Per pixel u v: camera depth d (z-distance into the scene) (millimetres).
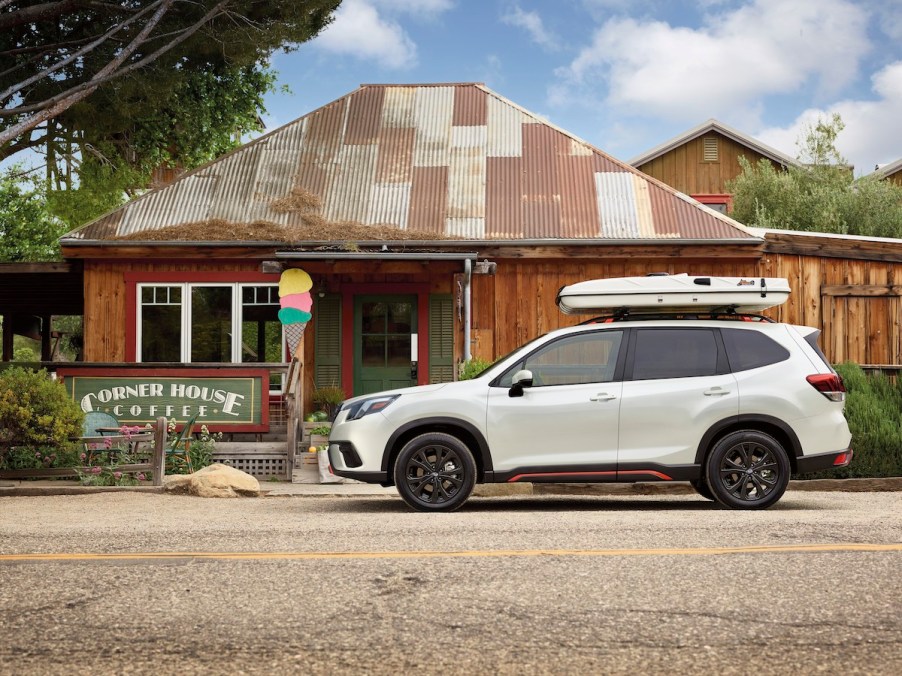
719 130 32594
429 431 9656
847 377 13641
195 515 9414
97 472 12438
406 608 4996
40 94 17875
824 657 4137
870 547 6527
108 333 17656
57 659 4180
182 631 4602
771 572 5758
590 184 18922
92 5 16219
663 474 9453
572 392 9547
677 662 4086
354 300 18531
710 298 9852
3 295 20453
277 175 19250
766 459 9414
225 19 17781
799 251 17688
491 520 8359
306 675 3961
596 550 6535
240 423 14617
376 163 19484
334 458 9828
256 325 17672
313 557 6414
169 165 26750
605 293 9992
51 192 22328
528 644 4348
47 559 6434
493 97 21203
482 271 16797
